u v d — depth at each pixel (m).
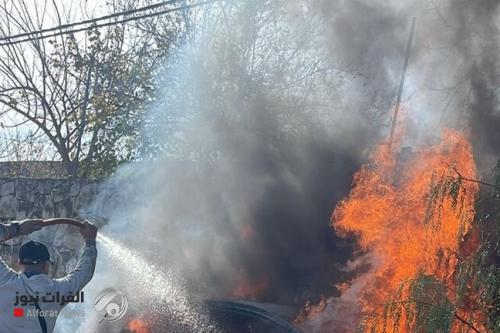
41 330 3.99
